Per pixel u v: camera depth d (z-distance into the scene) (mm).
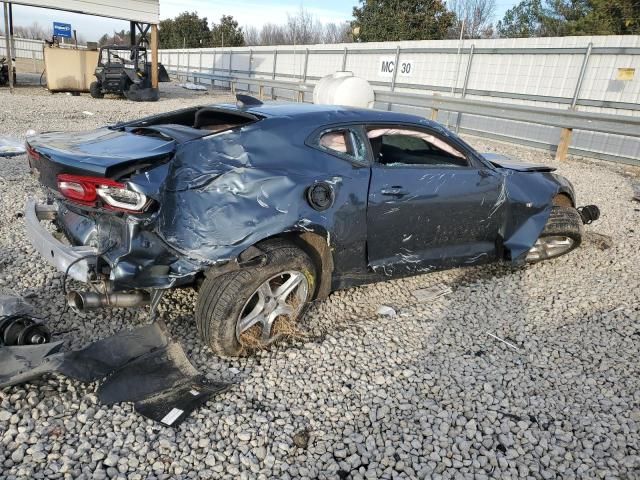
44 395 2715
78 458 2365
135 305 3090
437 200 3947
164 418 2637
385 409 2885
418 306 4188
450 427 2805
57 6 17359
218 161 3109
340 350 3445
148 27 21906
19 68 33500
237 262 3025
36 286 3891
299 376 3131
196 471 2363
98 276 2920
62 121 11719
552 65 12156
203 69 33188
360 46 18297
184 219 2957
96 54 19188
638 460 2646
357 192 3486
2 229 4973
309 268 3303
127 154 2912
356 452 2580
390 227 3734
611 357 3594
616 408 3039
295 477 2395
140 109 15156
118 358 2951
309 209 3230
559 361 3512
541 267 5156
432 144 4152
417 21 28828
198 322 3119
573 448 2709
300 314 3449
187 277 3006
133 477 2289
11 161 7555
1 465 2277
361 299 4242
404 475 2455
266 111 3574
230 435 2598
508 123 12641
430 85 15461
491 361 3465
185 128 3500
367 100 13047
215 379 3018
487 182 4293
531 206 4633
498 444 2703
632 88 10773
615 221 6781
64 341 3195
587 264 5270
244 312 3211
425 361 3408
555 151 11617
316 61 21094
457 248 4297
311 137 3420
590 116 9852
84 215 3029
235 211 3012
